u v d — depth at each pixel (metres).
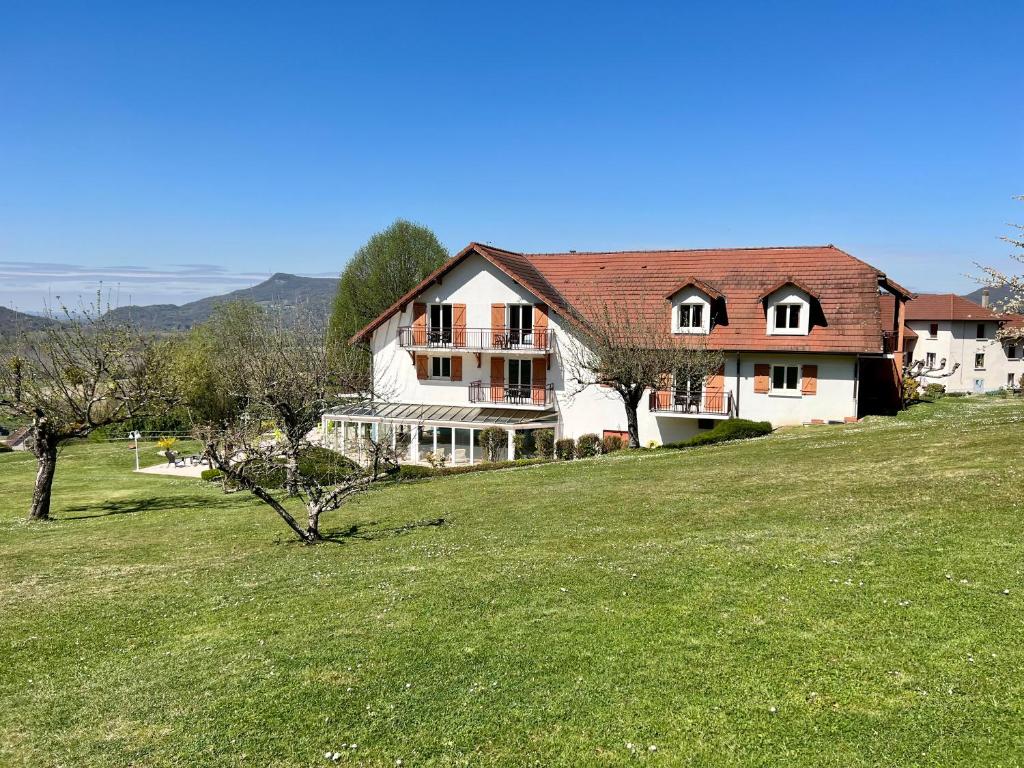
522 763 7.15
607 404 37.97
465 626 10.36
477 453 39.81
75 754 7.70
